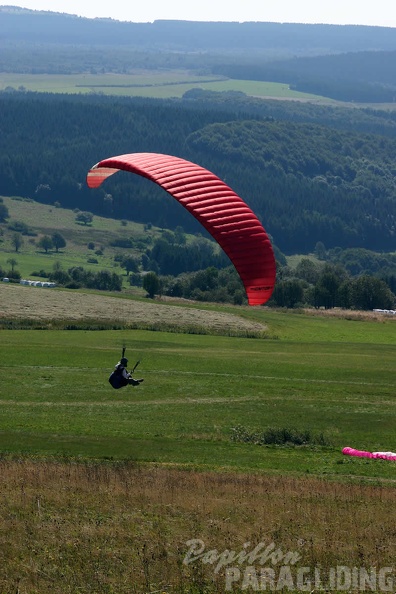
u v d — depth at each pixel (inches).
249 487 3612.2
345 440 5541.3
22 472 3698.3
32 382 7337.6
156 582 2338.8
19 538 2677.2
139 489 3412.9
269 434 5418.3
